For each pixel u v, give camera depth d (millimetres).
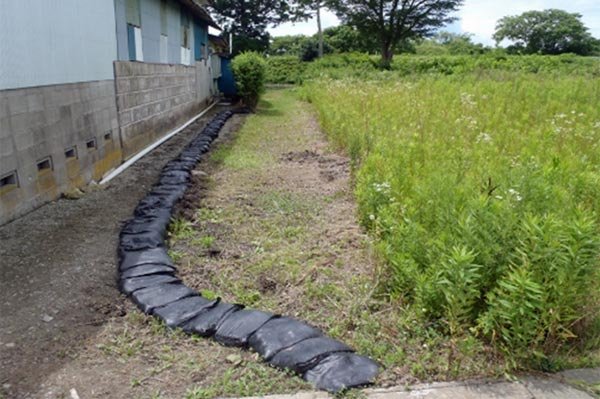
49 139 4617
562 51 42875
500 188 3568
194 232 4129
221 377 2260
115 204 4871
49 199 4648
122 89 6762
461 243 2668
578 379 2232
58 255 3580
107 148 6176
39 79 4402
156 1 8781
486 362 2346
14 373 2266
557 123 7246
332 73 23422
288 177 6148
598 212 3375
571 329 2480
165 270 3271
